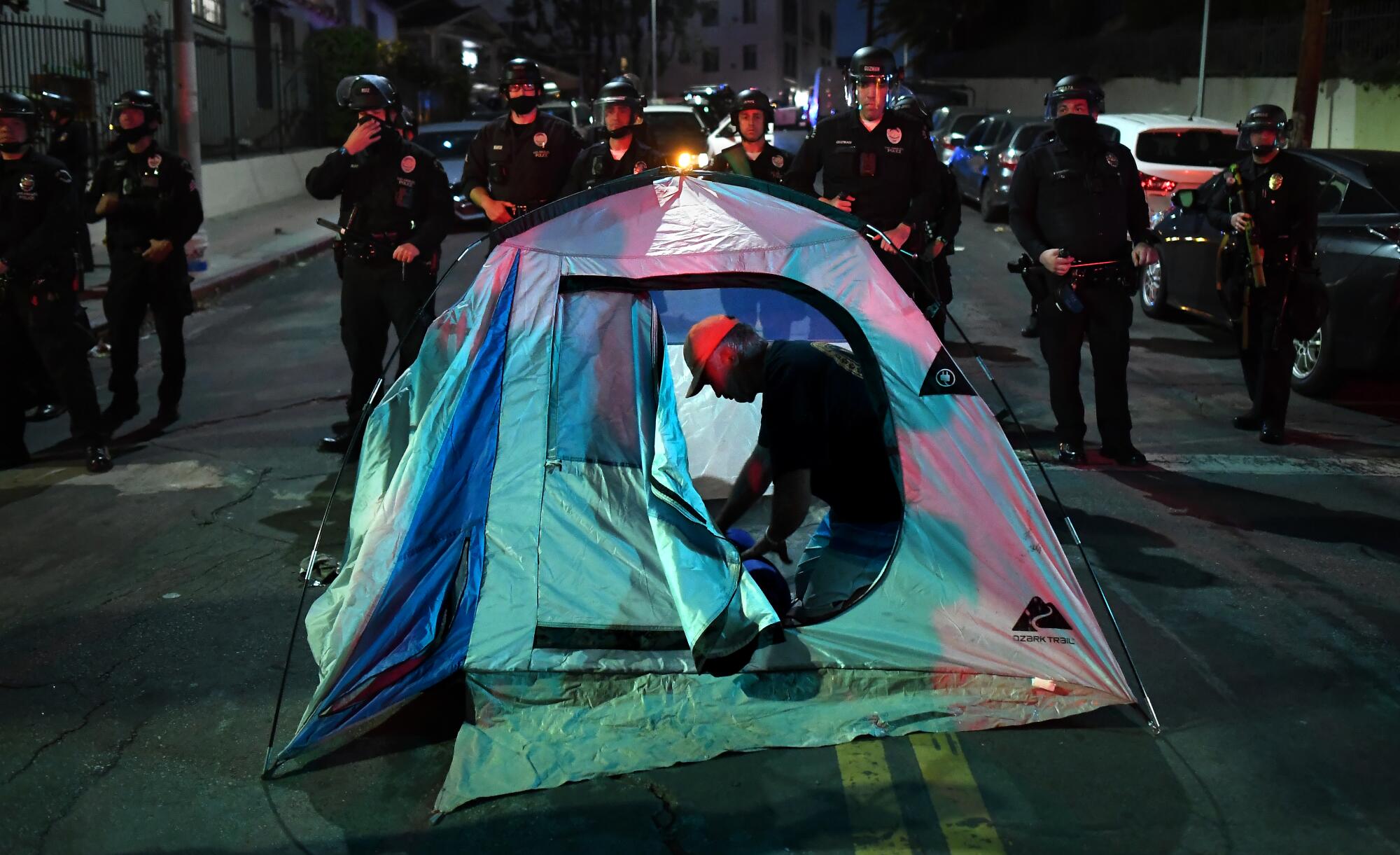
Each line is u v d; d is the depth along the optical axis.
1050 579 3.77
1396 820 3.18
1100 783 3.36
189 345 9.74
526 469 4.03
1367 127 20.48
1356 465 6.32
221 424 7.26
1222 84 24.67
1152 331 9.81
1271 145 6.46
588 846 3.10
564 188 7.11
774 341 4.07
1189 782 3.36
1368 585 4.71
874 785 3.36
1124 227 6.07
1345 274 7.35
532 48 54.75
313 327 10.42
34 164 6.16
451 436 3.87
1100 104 6.05
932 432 3.80
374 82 6.17
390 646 3.67
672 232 4.08
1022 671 3.76
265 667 4.11
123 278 7.00
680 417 5.95
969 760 3.47
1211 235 8.98
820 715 3.66
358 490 4.25
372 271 6.36
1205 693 3.85
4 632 4.39
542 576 3.94
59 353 6.23
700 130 16.16
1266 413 6.73
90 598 4.70
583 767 3.44
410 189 6.30
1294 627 4.33
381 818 3.24
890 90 6.21
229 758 3.54
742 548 4.21
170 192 6.96
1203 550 5.09
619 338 4.13
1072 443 6.31
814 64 82.50
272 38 25.34
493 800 3.31
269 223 17.47
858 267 3.96
